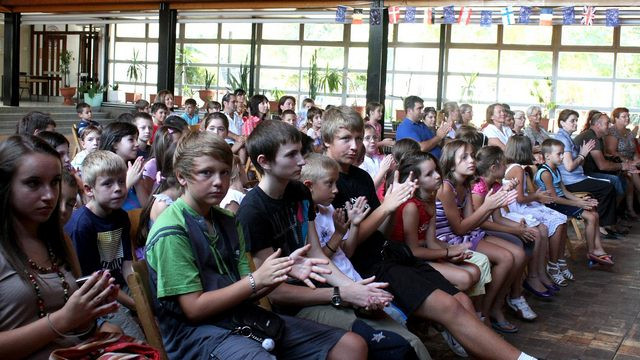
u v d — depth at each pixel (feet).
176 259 8.25
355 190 12.40
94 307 7.02
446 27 53.67
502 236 16.60
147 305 8.21
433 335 14.89
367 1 36.42
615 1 31.83
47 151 7.42
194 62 61.82
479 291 13.65
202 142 8.52
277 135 9.89
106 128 16.26
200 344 8.29
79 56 70.23
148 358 7.18
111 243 11.02
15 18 51.39
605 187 26.71
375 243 12.19
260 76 59.88
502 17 33.50
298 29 58.39
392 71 55.77
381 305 9.93
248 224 9.86
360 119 12.25
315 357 8.81
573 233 27.84
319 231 11.44
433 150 26.96
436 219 14.60
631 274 21.62
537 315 16.98
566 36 51.57
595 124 29.07
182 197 8.79
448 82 54.34
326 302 10.16
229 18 42.88
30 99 72.43
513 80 52.90
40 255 7.64
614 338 15.47
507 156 21.08
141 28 65.21
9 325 7.17
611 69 50.80
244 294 8.21
